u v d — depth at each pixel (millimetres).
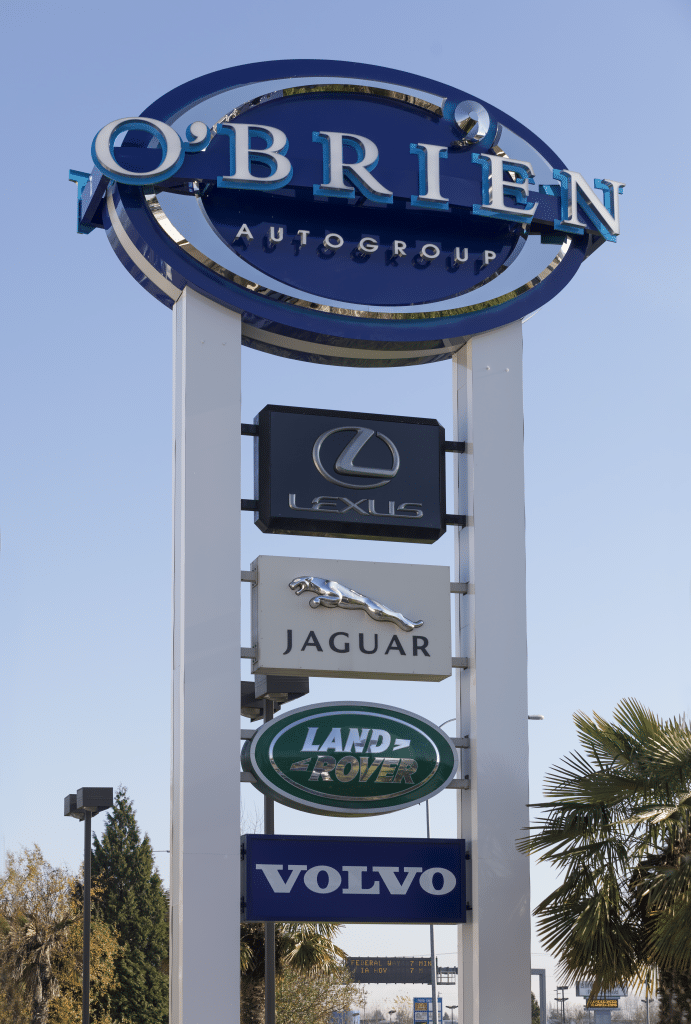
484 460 16922
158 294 16812
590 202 17953
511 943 15508
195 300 16172
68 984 52156
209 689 15078
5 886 51219
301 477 16172
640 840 14281
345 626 15938
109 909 61438
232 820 14805
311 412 16438
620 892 14656
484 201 17422
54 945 51938
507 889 15664
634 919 14727
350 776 15555
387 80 17516
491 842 15773
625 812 14688
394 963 86500
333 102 17297
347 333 16562
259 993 27000
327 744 15594
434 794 15766
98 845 62500
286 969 30156
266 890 14961
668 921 13688
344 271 16719
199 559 15398
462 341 17250
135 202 16062
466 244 17406
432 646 16203
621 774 14867
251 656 15695
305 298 16344
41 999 50969
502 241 17609
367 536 16453
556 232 17859
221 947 14445
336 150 16688
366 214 17031
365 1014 100438
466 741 16188
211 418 15875
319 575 15977
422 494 16594
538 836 15008
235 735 15039
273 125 16922
